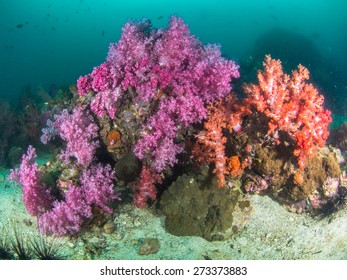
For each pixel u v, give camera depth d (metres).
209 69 1.22
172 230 1.13
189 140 1.25
